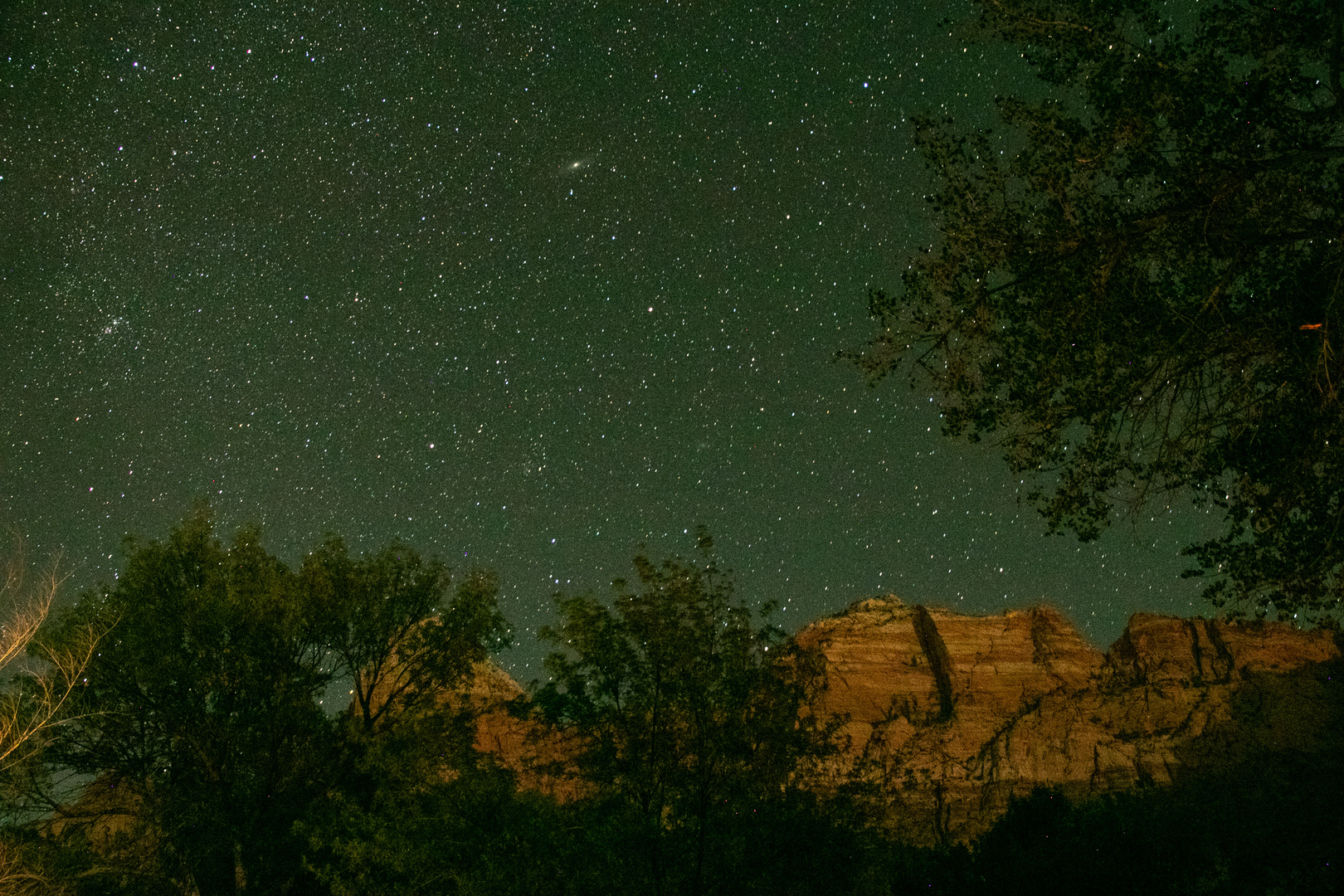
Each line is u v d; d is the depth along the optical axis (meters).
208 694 21.16
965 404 10.73
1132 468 9.96
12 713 16.42
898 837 21.72
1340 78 9.15
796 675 15.93
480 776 17.30
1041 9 10.33
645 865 14.12
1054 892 18.94
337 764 21.92
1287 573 9.52
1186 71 9.59
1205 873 20.48
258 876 19.81
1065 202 10.03
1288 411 9.29
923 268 10.65
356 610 23.69
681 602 15.52
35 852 16.92
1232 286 9.57
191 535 22.69
